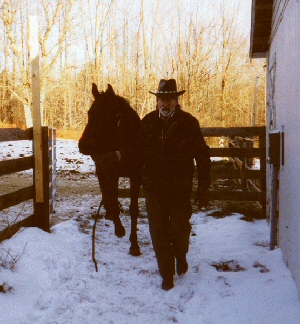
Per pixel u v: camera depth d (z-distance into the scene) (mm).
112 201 4133
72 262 4043
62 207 6844
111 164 3904
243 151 6020
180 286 3555
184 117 3562
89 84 29297
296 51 3234
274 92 5215
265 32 5840
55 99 40125
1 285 3295
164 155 3531
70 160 14539
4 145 17031
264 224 5605
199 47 28375
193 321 3012
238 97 37125
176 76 27297
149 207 3586
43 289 3477
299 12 3045
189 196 3635
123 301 3320
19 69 26141
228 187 8672
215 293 3430
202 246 4660
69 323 2959
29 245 4203
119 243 4789
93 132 3893
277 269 3828
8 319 2955
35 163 4918
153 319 3051
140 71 27578
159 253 3504
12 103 38031
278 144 4270
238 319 2996
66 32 25984
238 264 4078
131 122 4086
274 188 4410
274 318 2969
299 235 3127
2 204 4191
